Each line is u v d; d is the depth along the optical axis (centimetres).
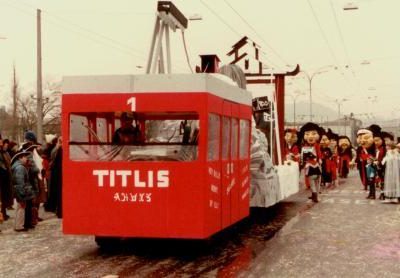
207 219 975
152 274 866
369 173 2158
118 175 985
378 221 1479
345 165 3712
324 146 2886
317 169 2017
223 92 1066
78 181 998
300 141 2786
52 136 1783
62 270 899
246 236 1239
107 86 984
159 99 970
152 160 980
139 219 978
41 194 1582
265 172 1438
